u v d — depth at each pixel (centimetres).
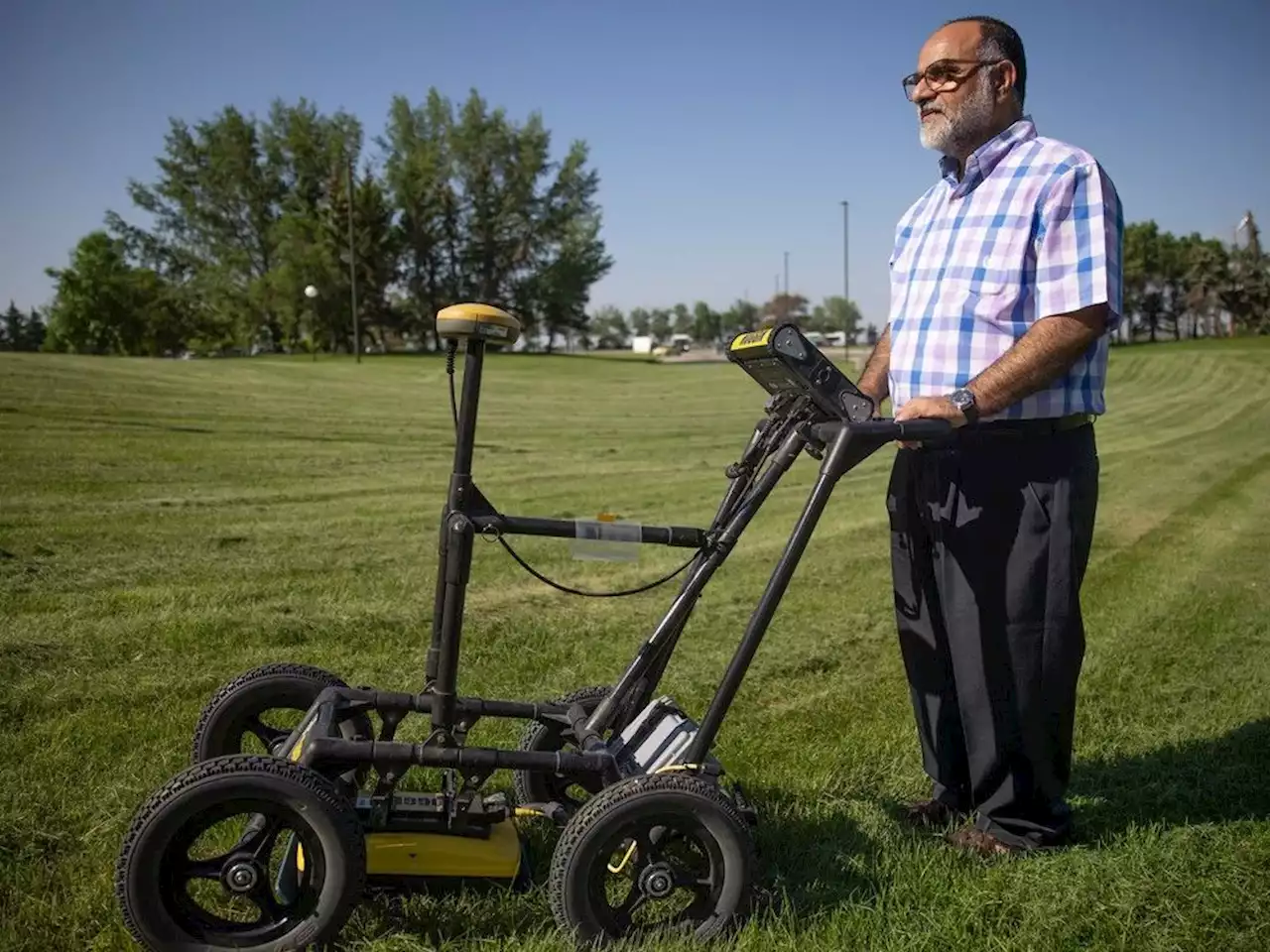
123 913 267
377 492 1170
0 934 287
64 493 1016
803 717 497
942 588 355
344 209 6681
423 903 306
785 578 308
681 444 1953
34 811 356
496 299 7525
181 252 7344
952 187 357
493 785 390
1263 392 3556
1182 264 8794
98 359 3009
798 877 338
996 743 350
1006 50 339
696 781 293
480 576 766
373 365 4109
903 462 368
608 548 310
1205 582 813
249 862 278
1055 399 338
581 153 7331
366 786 366
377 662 542
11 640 542
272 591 681
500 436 1936
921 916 315
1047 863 346
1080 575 350
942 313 347
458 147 7219
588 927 288
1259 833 372
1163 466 1655
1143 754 455
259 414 1984
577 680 529
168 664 523
